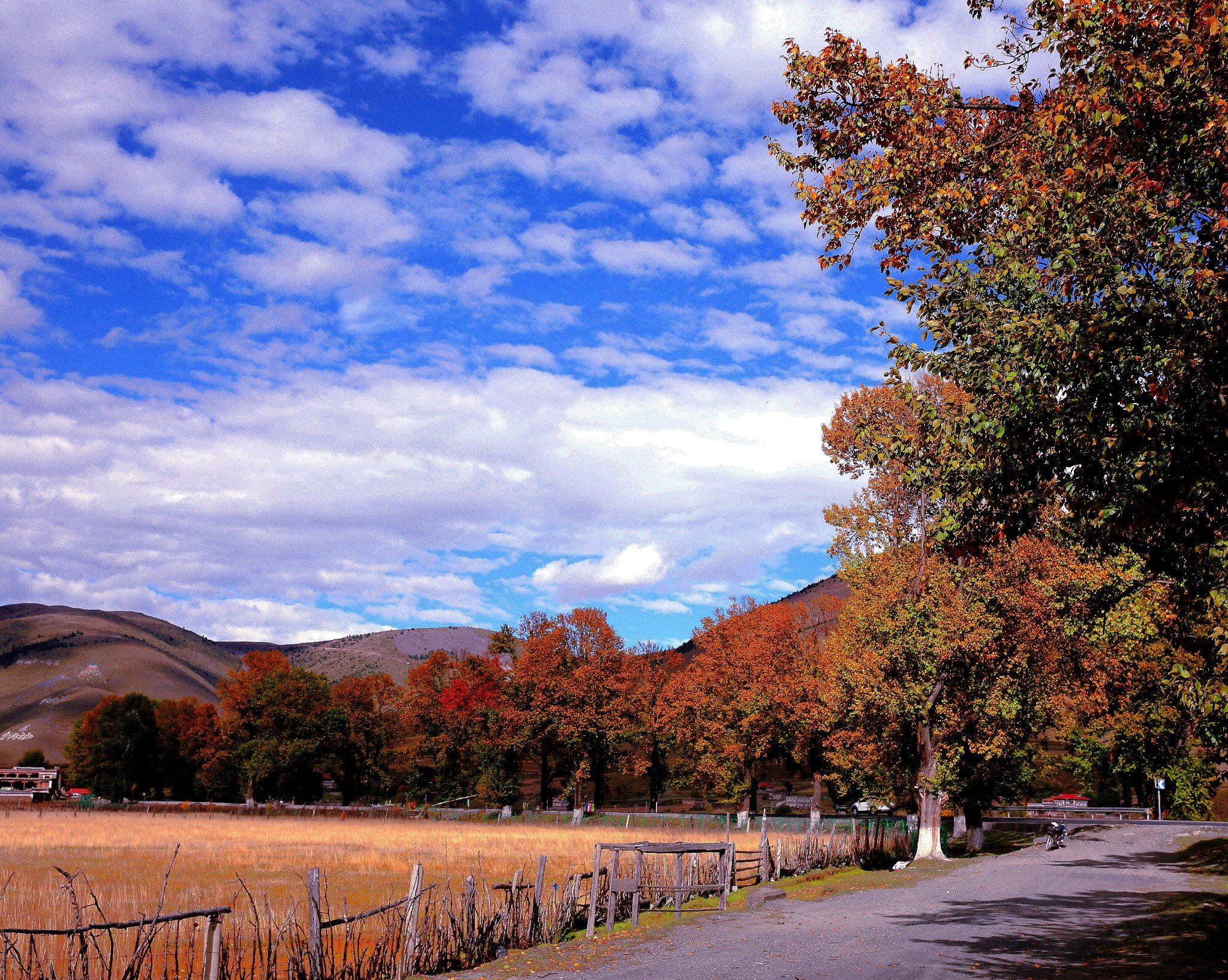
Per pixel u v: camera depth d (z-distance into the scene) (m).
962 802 47.50
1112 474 10.88
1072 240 10.39
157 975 12.98
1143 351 10.11
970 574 38.34
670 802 115.69
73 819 69.62
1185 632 13.98
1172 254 9.92
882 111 14.72
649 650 91.94
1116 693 38.44
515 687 85.88
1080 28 10.85
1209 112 10.01
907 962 13.95
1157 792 67.06
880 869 36.34
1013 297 11.31
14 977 10.09
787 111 15.21
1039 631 36.78
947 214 13.66
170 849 39.56
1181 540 11.43
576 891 19.05
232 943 15.44
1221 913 19.38
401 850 40.12
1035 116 12.71
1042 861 37.03
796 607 72.75
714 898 24.00
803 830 50.69
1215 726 14.21
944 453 12.27
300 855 37.28
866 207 14.27
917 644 37.78
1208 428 10.01
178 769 115.81
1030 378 10.74
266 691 98.38
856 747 46.16
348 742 106.00
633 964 14.41
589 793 124.81
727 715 72.12
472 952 15.11
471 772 93.69
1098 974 12.84
